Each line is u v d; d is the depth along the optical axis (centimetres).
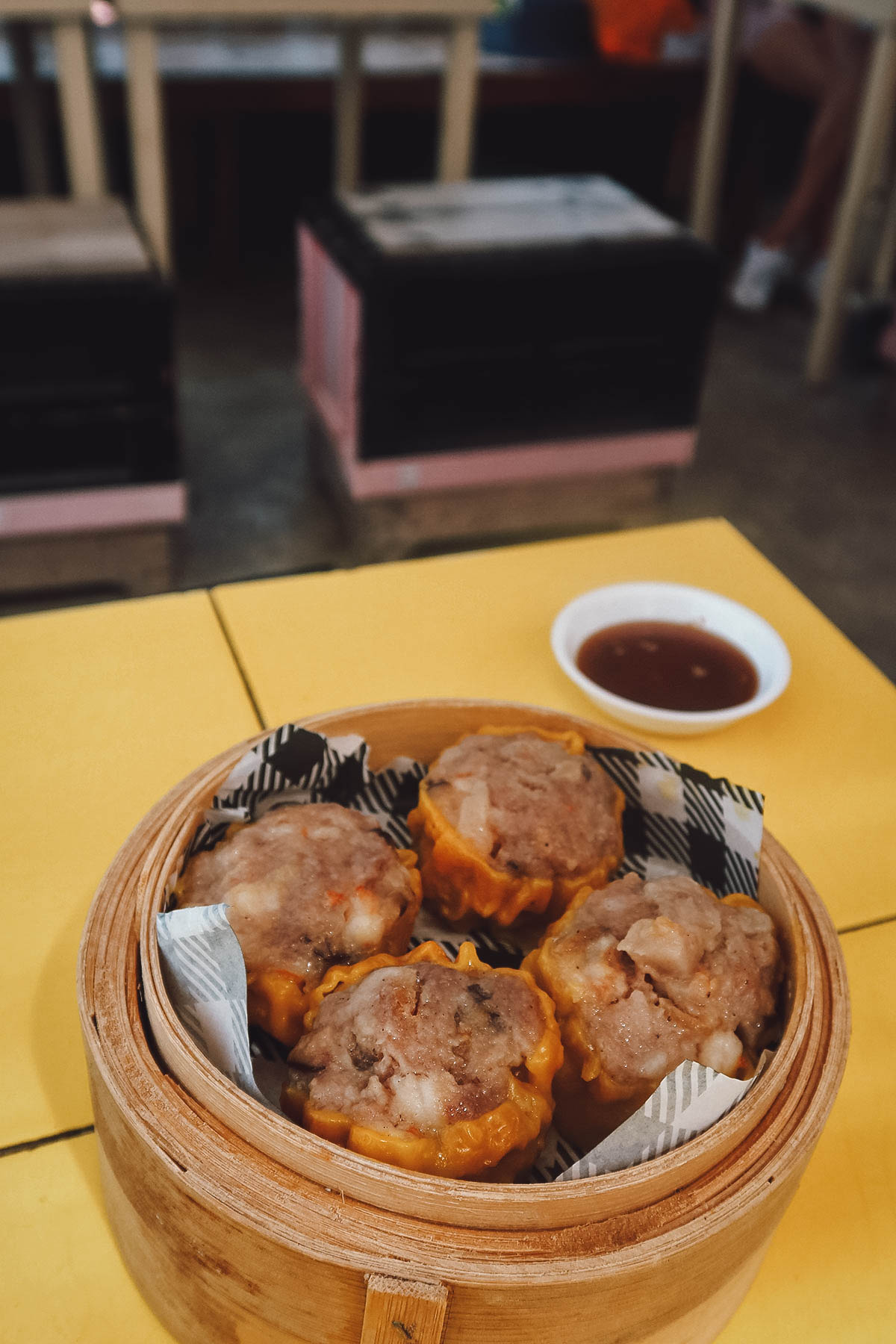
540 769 26
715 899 24
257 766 24
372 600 38
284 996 22
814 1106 20
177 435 65
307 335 80
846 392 112
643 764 26
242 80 115
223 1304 19
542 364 69
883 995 27
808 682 36
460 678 35
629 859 27
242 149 129
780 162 154
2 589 68
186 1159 18
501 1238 17
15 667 34
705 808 25
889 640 79
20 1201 22
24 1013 25
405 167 139
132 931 22
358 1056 20
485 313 66
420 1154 19
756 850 24
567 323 68
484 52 132
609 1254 17
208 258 127
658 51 133
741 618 35
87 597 70
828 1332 22
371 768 28
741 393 110
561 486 77
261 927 22
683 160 148
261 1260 18
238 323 115
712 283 70
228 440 95
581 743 27
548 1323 18
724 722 32
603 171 149
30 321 59
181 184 127
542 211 73
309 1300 18
